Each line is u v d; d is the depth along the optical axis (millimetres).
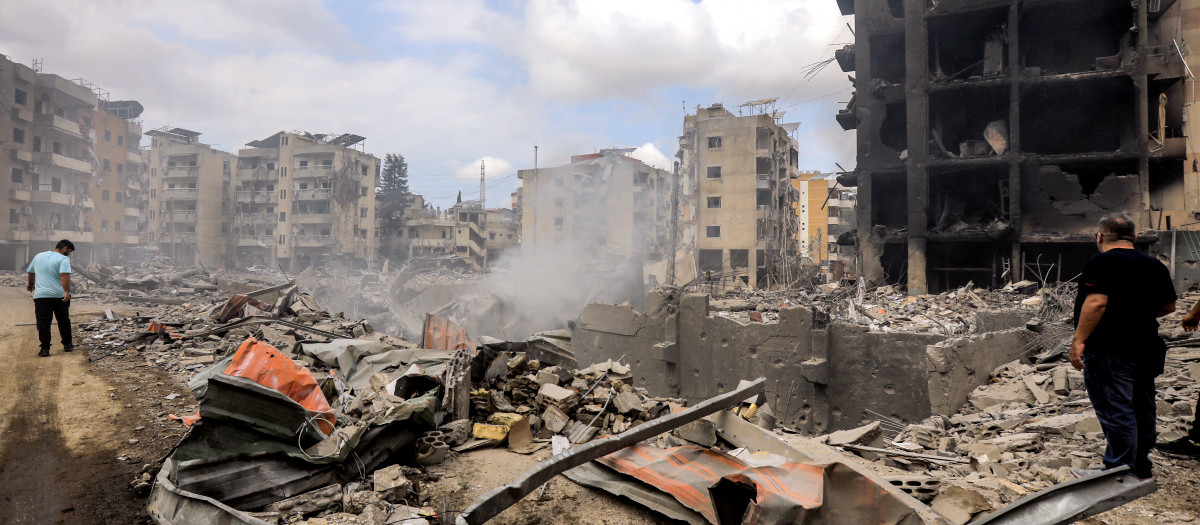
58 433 5223
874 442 6008
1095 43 29578
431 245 86250
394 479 3861
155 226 79625
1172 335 12523
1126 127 27844
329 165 77125
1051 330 14891
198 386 5363
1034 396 10812
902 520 3168
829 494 3211
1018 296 25062
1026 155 28203
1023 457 5645
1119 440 3830
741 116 59969
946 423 9094
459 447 4992
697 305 23094
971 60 32125
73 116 59125
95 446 4922
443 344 9555
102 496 3939
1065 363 12617
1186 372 9477
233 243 79688
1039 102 29859
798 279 46312
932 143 30531
